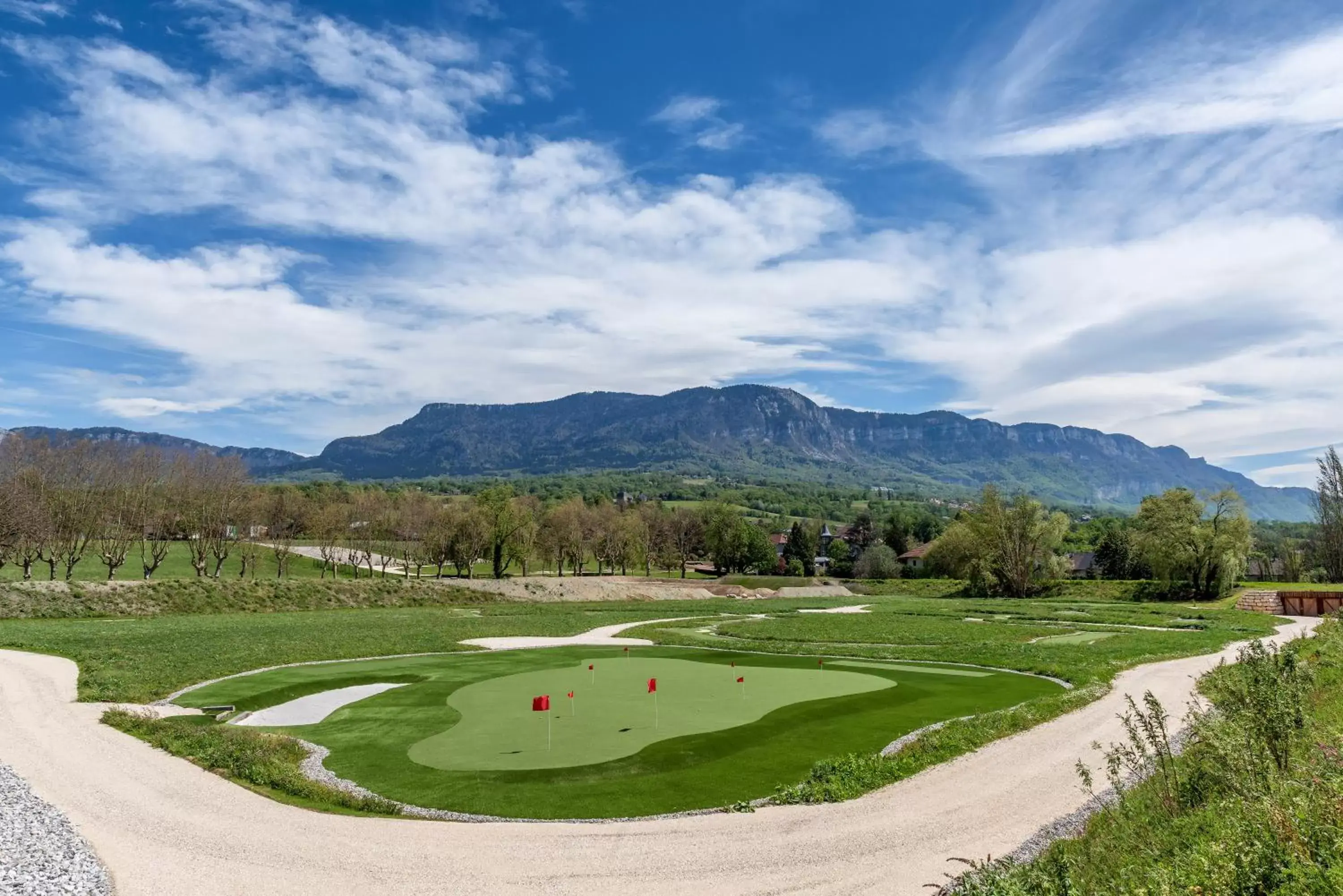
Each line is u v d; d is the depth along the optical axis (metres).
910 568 135.88
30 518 67.25
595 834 16.27
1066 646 48.47
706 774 20.55
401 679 36.78
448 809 18.05
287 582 79.62
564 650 49.06
